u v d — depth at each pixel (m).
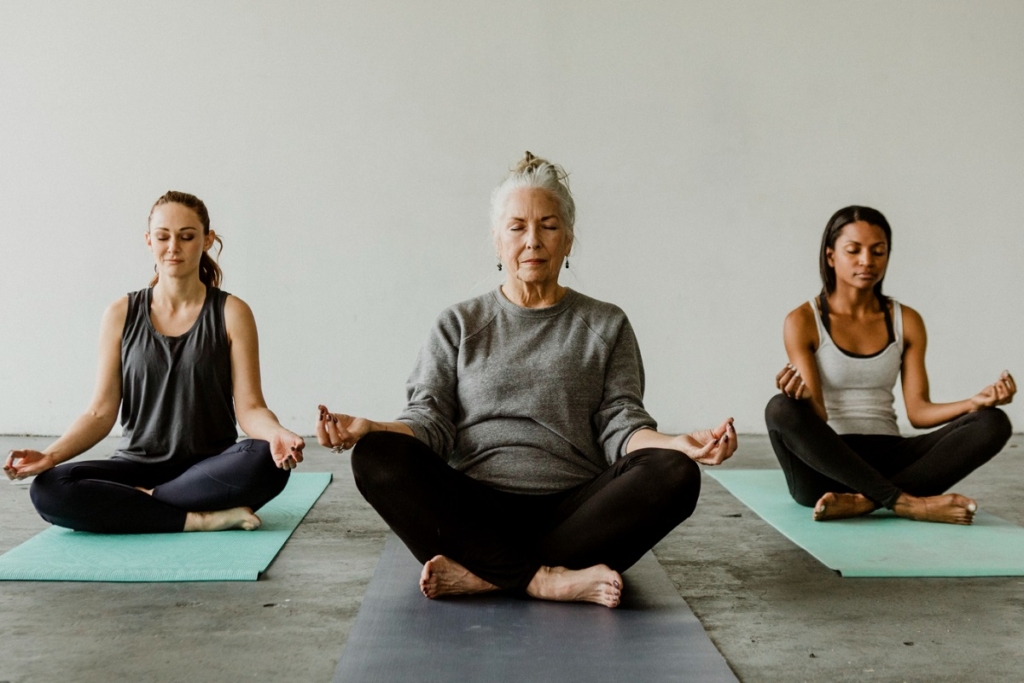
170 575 2.50
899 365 3.43
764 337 5.48
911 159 5.42
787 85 5.40
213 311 3.05
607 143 5.40
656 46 5.38
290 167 5.35
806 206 5.43
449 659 1.93
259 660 1.95
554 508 2.36
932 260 5.45
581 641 2.03
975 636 2.10
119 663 1.93
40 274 5.32
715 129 5.41
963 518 3.11
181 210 3.01
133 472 3.02
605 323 2.45
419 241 5.39
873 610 2.28
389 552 2.77
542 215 2.36
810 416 3.15
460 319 2.45
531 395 2.38
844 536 2.96
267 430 2.93
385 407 5.43
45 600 2.32
